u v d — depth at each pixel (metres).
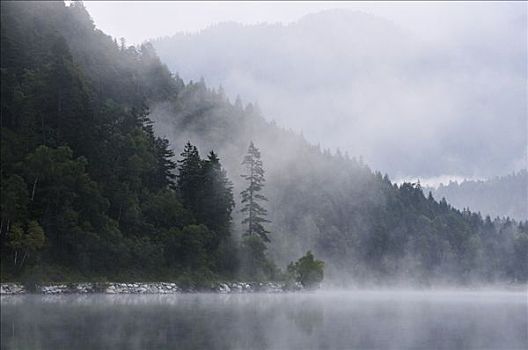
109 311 70.00
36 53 181.00
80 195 132.50
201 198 170.12
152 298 108.44
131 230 147.38
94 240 129.00
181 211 160.88
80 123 147.75
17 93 146.75
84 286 119.12
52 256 125.00
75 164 131.38
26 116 141.00
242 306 89.12
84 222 130.50
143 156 163.50
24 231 119.94
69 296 107.00
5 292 104.94
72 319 58.03
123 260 136.38
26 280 109.88
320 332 50.94
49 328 49.41
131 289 127.44
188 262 151.75
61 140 142.50
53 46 178.12
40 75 155.75
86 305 80.81
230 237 168.38
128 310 72.56
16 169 125.81
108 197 145.25
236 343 41.91
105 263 133.00
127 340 42.38
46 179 127.94
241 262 164.50
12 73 153.50
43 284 112.81
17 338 42.59
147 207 156.12
